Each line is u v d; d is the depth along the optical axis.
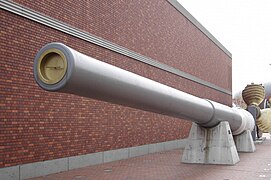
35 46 8.93
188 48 20.38
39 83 4.87
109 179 8.59
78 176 8.98
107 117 12.16
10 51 8.19
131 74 6.41
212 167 10.63
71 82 4.83
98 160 11.48
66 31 10.01
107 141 12.13
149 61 15.30
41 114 9.15
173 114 8.63
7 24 8.11
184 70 19.64
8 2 8.09
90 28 11.20
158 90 7.31
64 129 10.00
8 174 8.03
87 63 5.05
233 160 11.16
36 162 8.91
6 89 8.06
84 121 10.90
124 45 13.27
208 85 24.22
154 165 11.14
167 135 17.48
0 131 7.88
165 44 17.17
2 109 7.94
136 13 14.28
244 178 8.74
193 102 9.28
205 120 10.62
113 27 12.54
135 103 6.73
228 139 11.27
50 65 4.89
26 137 8.62
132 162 11.96
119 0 12.96
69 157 10.12
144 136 14.95
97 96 5.69
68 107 10.20
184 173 9.52
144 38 14.98
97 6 11.59
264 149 17.48
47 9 9.35
